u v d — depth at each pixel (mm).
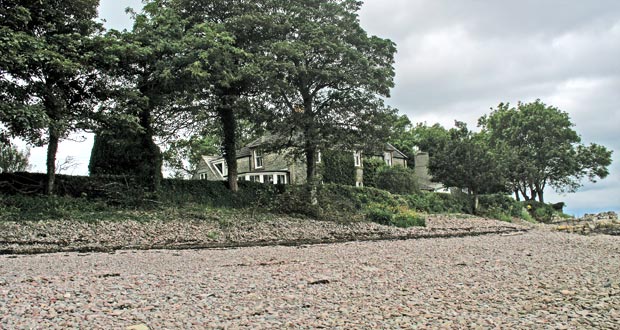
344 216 29062
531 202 56500
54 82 21984
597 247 18094
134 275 10234
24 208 20875
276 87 27422
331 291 8547
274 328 6105
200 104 27719
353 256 14680
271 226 24156
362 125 31250
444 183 44719
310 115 30594
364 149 32062
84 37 22141
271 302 7582
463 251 16250
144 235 19500
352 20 31812
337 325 6305
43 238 17328
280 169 48094
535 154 65125
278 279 9805
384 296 8141
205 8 28734
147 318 6496
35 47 19531
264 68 27453
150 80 24922
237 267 12000
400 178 48094
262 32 29406
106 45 22594
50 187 23031
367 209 32781
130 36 24109
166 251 16719
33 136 21797
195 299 7727
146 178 25984
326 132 30484
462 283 9500
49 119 20109
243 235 21500
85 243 17531
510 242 20703
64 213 20891
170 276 10156
